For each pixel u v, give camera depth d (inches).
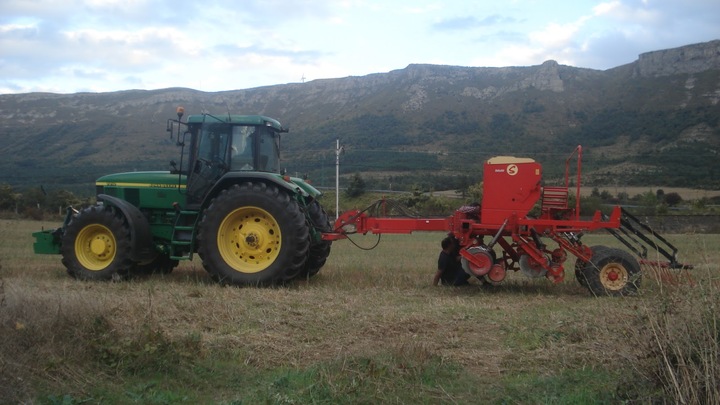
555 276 322.3
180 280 369.7
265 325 232.7
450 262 357.1
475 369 190.7
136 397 164.7
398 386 169.5
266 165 378.0
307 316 249.8
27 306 200.7
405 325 238.2
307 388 165.3
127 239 354.9
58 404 156.3
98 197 376.5
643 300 183.6
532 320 247.8
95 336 188.7
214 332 224.7
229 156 365.4
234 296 297.0
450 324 243.4
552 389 170.6
